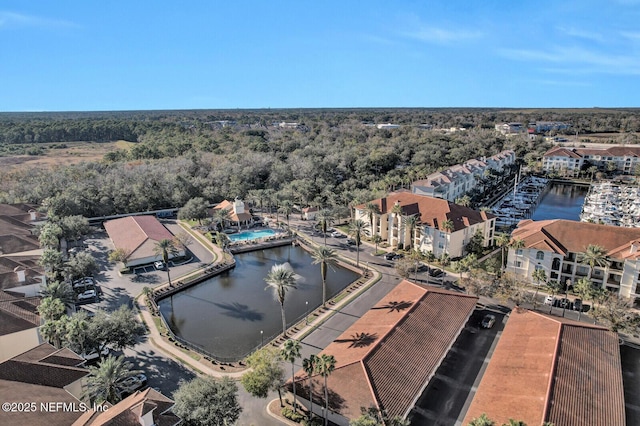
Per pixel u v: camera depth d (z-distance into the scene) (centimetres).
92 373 4300
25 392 4034
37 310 6047
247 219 12581
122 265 9481
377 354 5088
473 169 16850
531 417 4150
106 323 5375
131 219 11812
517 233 8650
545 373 4731
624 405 4688
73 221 10719
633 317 5931
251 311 7556
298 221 13138
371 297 7600
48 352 4778
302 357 5803
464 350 5878
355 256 9794
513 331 5881
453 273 8569
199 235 11819
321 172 16925
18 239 9038
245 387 4591
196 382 4281
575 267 7669
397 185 16438
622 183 18300
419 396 4934
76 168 15738
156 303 7788
